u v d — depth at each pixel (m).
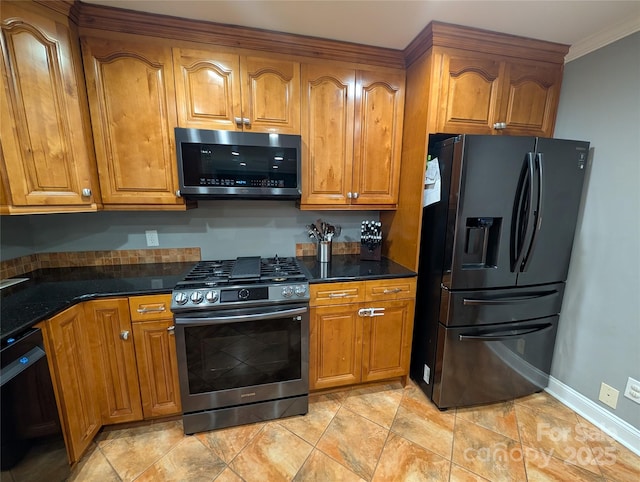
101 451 1.47
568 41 1.67
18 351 1.03
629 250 1.51
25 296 1.34
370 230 2.08
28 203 1.28
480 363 1.75
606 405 1.64
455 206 1.56
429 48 1.60
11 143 1.22
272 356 1.62
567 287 1.82
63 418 1.26
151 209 1.65
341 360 1.80
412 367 2.07
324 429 1.63
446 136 1.77
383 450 1.50
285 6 1.37
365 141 1.85
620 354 1.57
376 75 1.80
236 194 1.62
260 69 1.63
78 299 1.34
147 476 1.35
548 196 1.61
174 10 1.40
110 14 1.40
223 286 1.50
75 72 1.38
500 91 1.72
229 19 1.48
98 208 1.55
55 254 1.83
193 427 1.57
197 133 1.51
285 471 1.38
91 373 1.43
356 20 1.49
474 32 1.57
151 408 1.56
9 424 0.98
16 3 1.19
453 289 1.64
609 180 1.58
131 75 1.49
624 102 1.50
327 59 1.71
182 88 1.55
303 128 1.74
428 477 1.35
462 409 1.80
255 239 2.12
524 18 1.46
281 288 1.54
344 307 1.73
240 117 1.63
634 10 1.37
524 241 1.61
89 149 1.47
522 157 1.55
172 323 1.50
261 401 1.65
